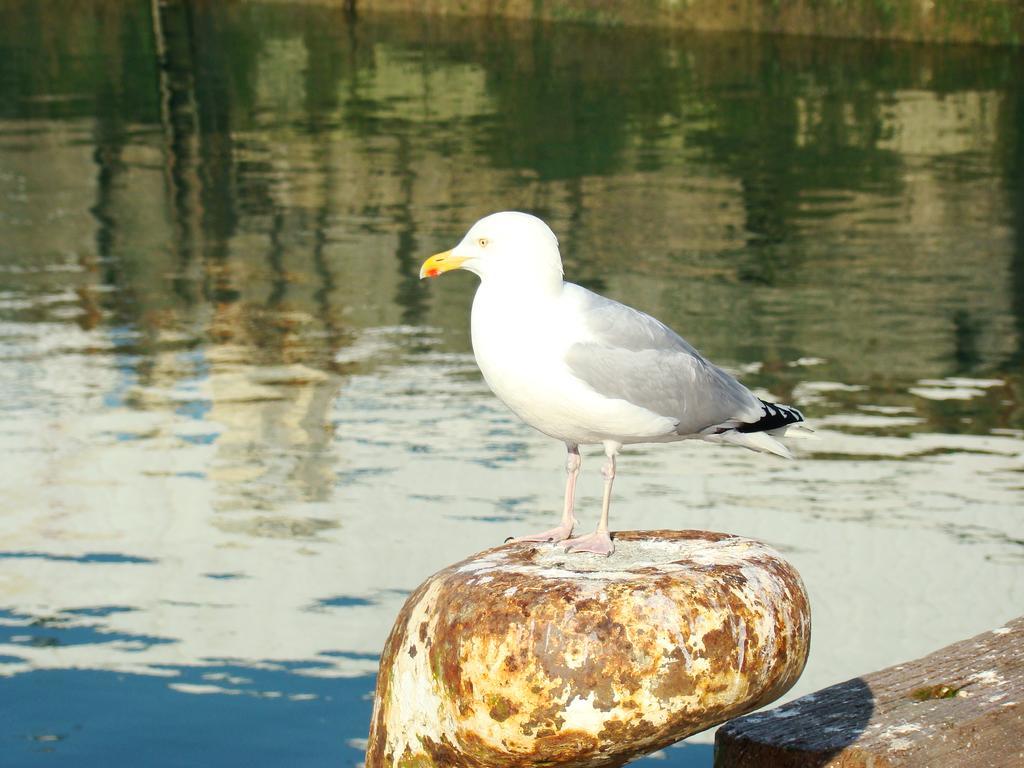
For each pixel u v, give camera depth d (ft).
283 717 24.13
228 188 72.38
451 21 132.46
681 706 11.57
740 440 18.66
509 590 11.87
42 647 26.66
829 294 53.36
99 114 92.89
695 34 122.11
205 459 36.22
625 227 64.34
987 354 46.01
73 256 58.85
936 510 33.40
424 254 59.36
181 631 27.20
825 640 27.45
